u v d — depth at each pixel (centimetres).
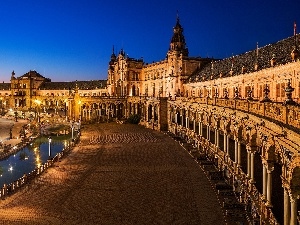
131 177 4397
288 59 4331
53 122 12025
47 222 3047
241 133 3359
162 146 6469
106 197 3656
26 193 3884
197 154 5422
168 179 4234
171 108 8575
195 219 2983
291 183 1684
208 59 10162
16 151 7012
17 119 13838
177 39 10206
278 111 1942
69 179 4409
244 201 3166
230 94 6391
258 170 3322
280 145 1816
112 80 13962
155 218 3056
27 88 17725
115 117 11994
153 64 11550
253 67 5491
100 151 6234
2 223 3039
